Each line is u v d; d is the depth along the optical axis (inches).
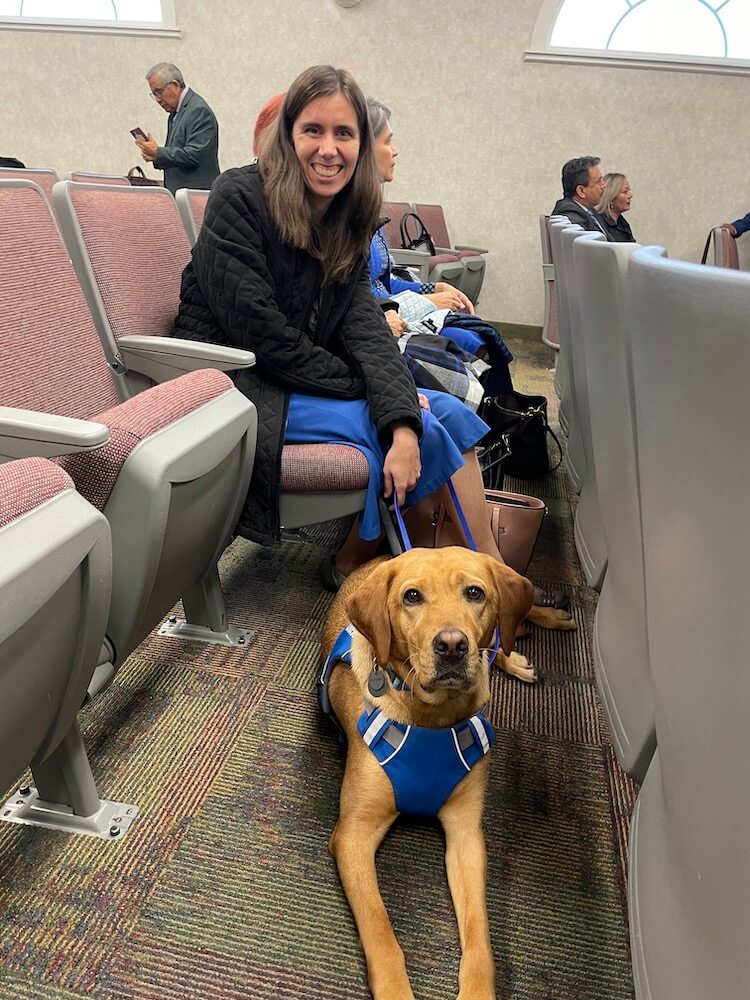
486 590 46.4
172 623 69.0
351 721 49.1
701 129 228.8
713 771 19.8
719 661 18.5
